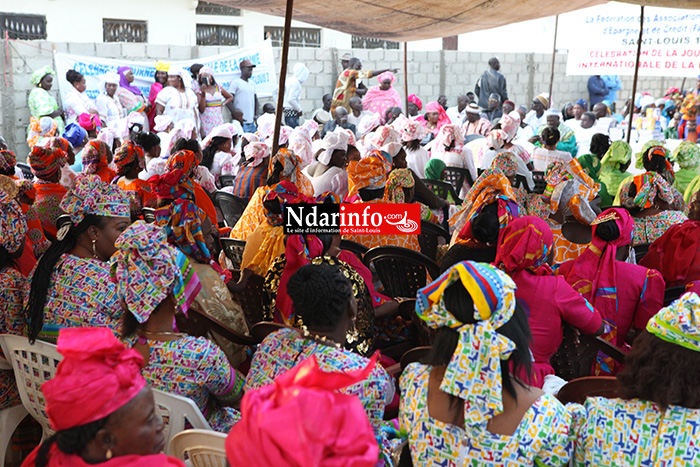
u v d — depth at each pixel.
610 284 3.19
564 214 4.30
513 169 5.95
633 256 3.76
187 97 10.80
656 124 14.98
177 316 3.11
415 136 7.46
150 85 11.90
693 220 3.65
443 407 1.88
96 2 14.62
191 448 2.10
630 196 4.44
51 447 1.61
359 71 13.27
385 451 2.27
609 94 18.89
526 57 17.75
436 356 1.87
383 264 4.26
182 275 2.40
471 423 1.79
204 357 2.38
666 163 5.13
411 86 16.06
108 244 3.01
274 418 1.34
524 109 13.41
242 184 5.71
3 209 3.06
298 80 13.34
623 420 1.83
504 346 1.76
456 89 16.67
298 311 2.32
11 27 13.83
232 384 2.50
